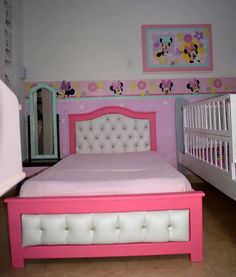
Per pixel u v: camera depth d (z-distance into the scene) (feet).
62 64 12.21
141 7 12.26
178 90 12.36
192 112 10.53
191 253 5.63
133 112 12.19
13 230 5.60
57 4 12.15
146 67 12.27
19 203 5.58
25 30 12.14
